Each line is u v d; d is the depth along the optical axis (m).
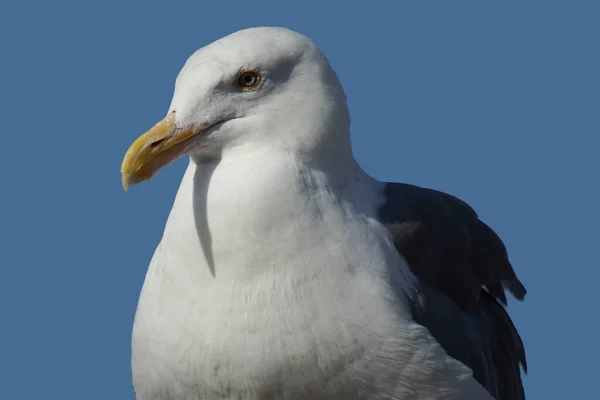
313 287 10.51
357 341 10.54
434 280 11.68
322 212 10.72
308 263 10.54
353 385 10.72
